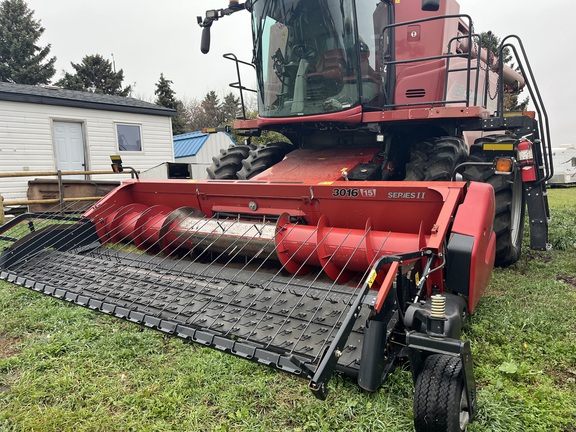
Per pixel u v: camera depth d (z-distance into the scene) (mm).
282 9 4680
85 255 3990
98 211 4406
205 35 5227
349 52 4422
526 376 2594
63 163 12680
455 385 1875
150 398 2512
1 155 11375
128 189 4703
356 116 4453
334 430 2201
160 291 3033
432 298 1950
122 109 13734
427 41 5004
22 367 2850
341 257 3152
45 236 3984
